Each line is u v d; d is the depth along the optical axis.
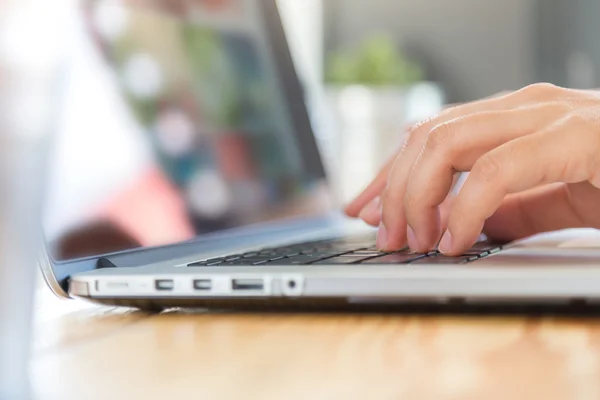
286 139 1.11
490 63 3.98
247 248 0.74
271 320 0.44
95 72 0.71
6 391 0.21
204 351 0.35
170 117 0.83
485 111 0.56
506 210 0.69
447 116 0.60
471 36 4.00
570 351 0.34
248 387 0.28
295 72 1.18
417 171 0.56
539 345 0.36
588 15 3.67
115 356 0.34
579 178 0.54
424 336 0.38
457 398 0.26
